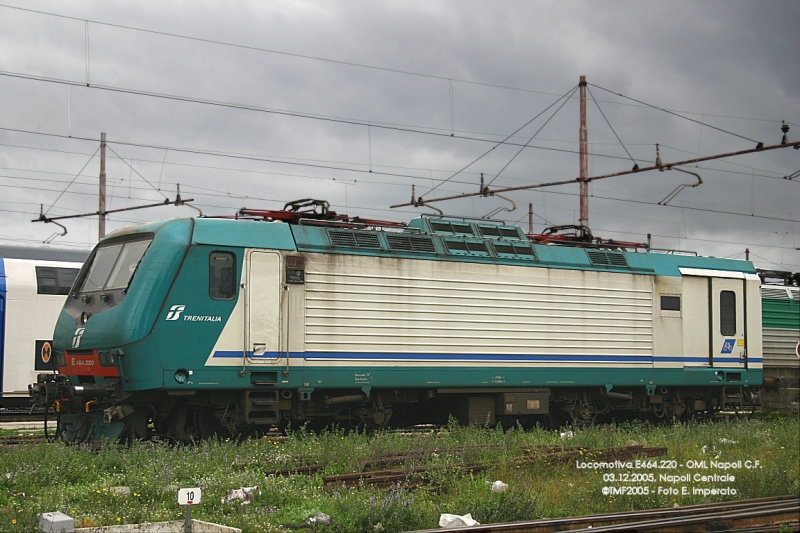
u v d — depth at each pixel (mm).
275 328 14953
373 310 16047
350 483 11312
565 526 8906
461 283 17172
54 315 22516
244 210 15594
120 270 14648
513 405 17797
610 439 15086
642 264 19859
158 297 13898
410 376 16344
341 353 15609
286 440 14117
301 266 15320
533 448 13484
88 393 13781
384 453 12953
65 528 8500
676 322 20094
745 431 16625
